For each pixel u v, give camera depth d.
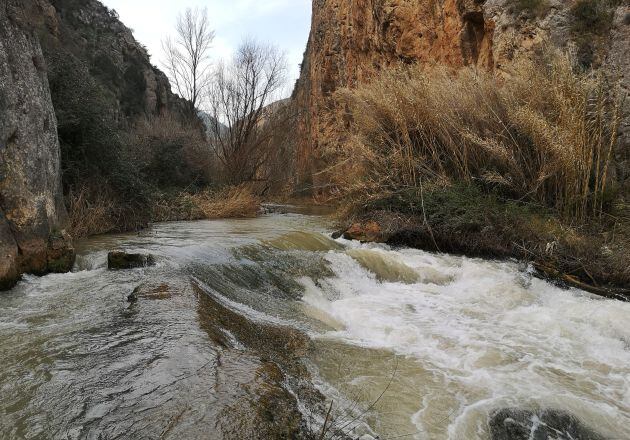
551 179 9.05
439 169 10.43
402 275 8.16
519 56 11.32
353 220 10.85
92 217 9.96
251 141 25.00
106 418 2.72
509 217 8.77
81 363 3.46
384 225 10.10
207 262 6.97
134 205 11.70
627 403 4.00
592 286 7.11
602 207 8.52
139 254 6.64
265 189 26.17
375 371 4.34
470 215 9.03
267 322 5.23
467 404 3.82
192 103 32.16
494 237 8.73
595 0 10.73
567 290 7.21
